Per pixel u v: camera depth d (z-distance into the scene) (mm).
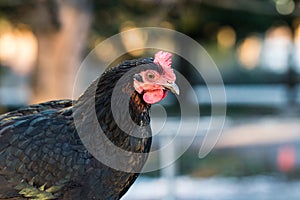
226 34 34688
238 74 41844
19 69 33188
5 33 26859
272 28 35188
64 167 7418
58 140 7496
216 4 27172
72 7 18359
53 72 18531
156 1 21953
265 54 42688
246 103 31469
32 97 19078
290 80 35594
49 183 7441
